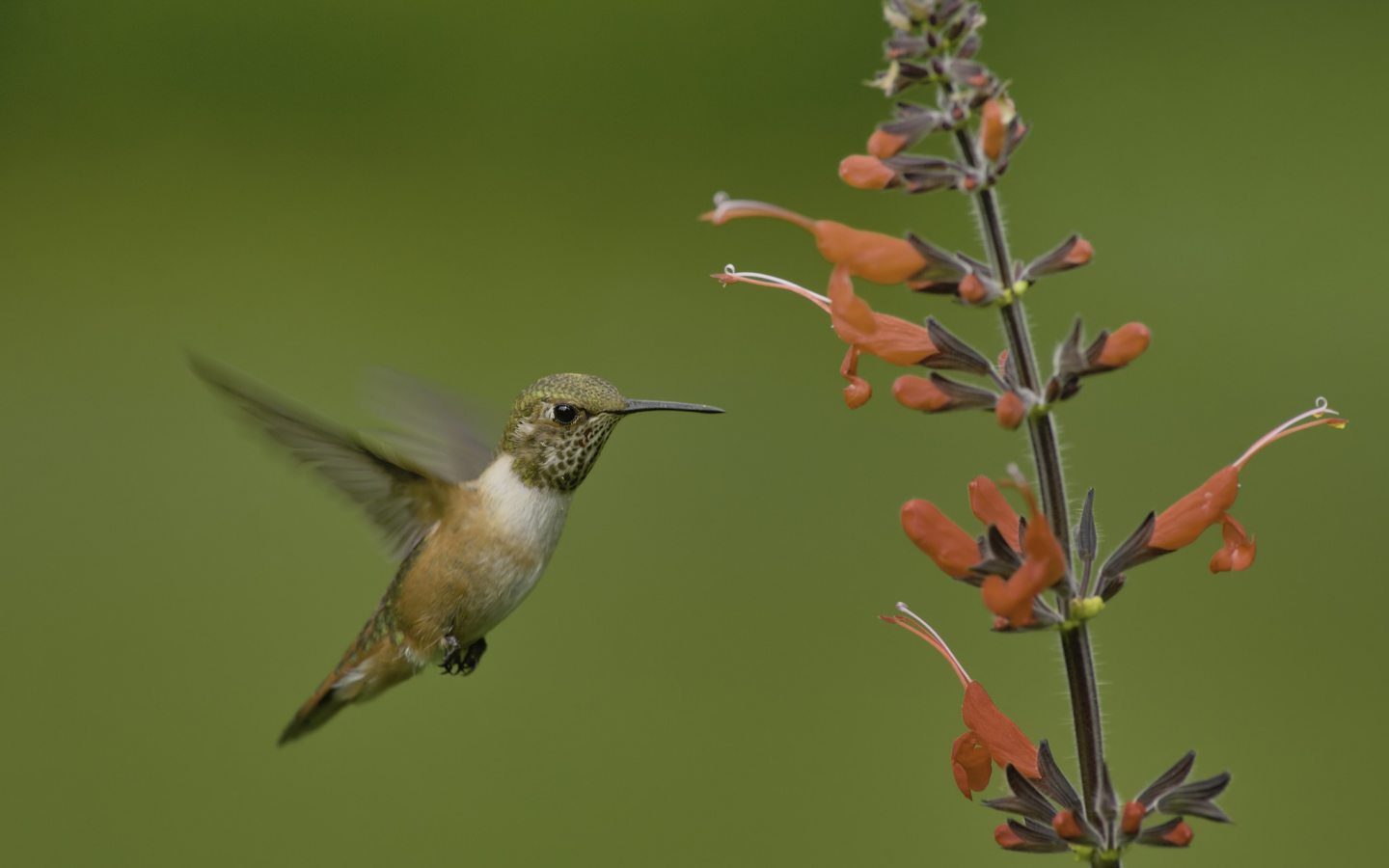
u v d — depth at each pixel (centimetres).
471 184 1336
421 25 1351
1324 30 1293
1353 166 1214
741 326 1252
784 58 1345
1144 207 1222
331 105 1345
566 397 572
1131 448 1059
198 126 1327
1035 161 1266
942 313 1209
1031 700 946
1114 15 1314
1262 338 1123
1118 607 980
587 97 1354
